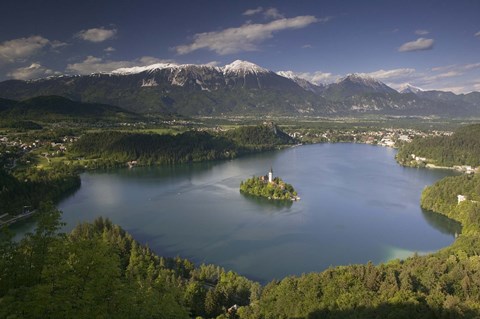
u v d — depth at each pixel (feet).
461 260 379.14
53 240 146.10
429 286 319.47
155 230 639.35
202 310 366.22
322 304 313.53
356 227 654.12
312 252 553.64
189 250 559.38
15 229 649.20
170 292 177.88
